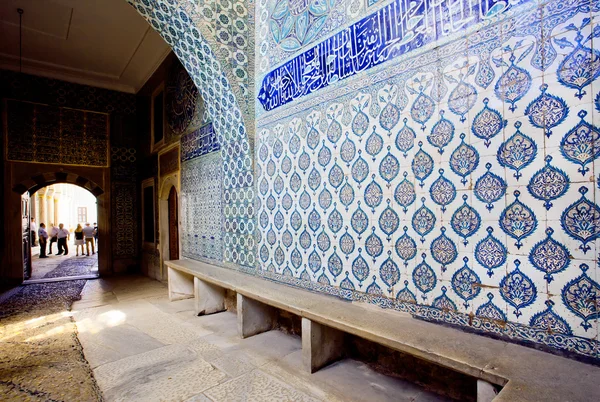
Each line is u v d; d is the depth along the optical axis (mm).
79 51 6852
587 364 1542
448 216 2055
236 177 4215
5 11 5586
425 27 2174
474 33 1937
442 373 2232
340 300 2742
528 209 1731
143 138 8133
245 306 3387
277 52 3535
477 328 1935
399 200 2322
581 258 1568
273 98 3578
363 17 2594
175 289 5145
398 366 2488
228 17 3785
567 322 1613
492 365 1562
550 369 1515
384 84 2418
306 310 2486
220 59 3699
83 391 2443
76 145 7883
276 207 3518
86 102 8008
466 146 1967
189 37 3811
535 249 1711
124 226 8398
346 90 2719
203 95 4301
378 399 2188
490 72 1870
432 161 2131
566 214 1611
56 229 13375
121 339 3471
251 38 3920
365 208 2559
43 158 7488
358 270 2627
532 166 1716
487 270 1890
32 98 7406
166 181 6645
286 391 2342
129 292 5961
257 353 2992
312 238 3061
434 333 1970
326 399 2221
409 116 2256
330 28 2891
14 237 7078
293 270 3293
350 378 2473
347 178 2707
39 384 2559
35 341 3480
